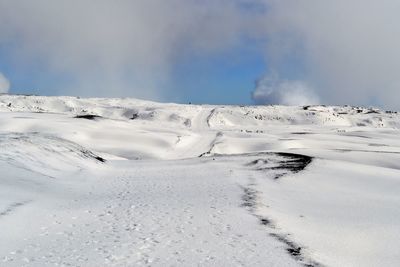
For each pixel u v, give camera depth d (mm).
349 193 24484
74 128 73938
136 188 25609
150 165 37812
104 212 18734
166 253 13211
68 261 12531
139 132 80375
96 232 15617
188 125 162500
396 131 137000
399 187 26453
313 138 95750
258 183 26359
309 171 30797
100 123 85250
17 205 18906
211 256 12945
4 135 38375
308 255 13461
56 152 34344
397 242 15742
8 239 14516
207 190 24094
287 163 34844
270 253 13367
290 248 14008
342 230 16953
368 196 23734
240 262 12469
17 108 175875
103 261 12516
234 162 36906
